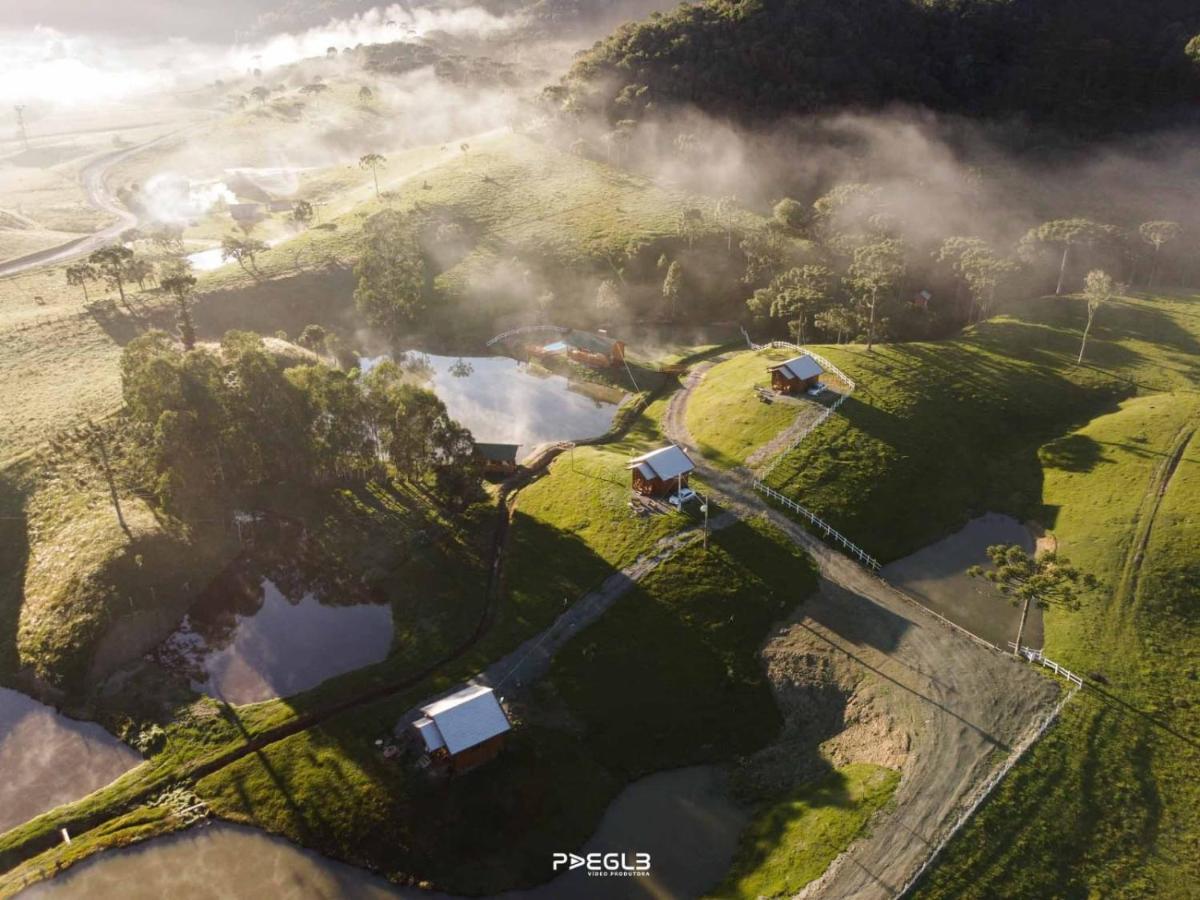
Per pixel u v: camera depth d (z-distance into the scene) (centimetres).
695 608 7950
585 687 7288
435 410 9669
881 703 7106
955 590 8525
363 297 14650
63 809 6366
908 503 9588
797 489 9531
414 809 6275
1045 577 7556
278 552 9138
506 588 8450
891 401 11281
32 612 8094
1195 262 16550
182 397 9025
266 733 6944
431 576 8706
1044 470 10506
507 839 6166
